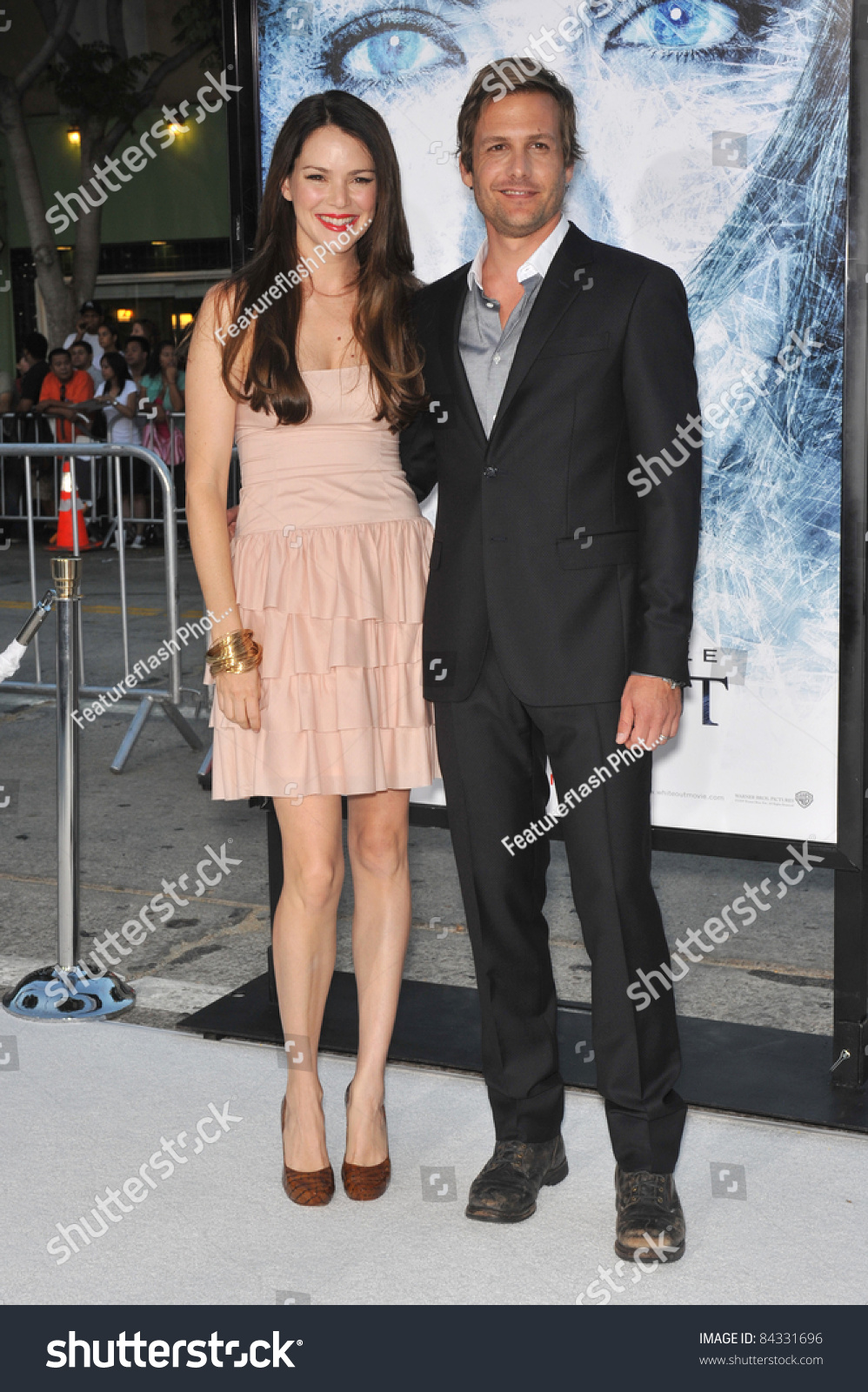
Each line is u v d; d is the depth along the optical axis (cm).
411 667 259
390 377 247
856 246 267
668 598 228
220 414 252
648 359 228
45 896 435
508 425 236
